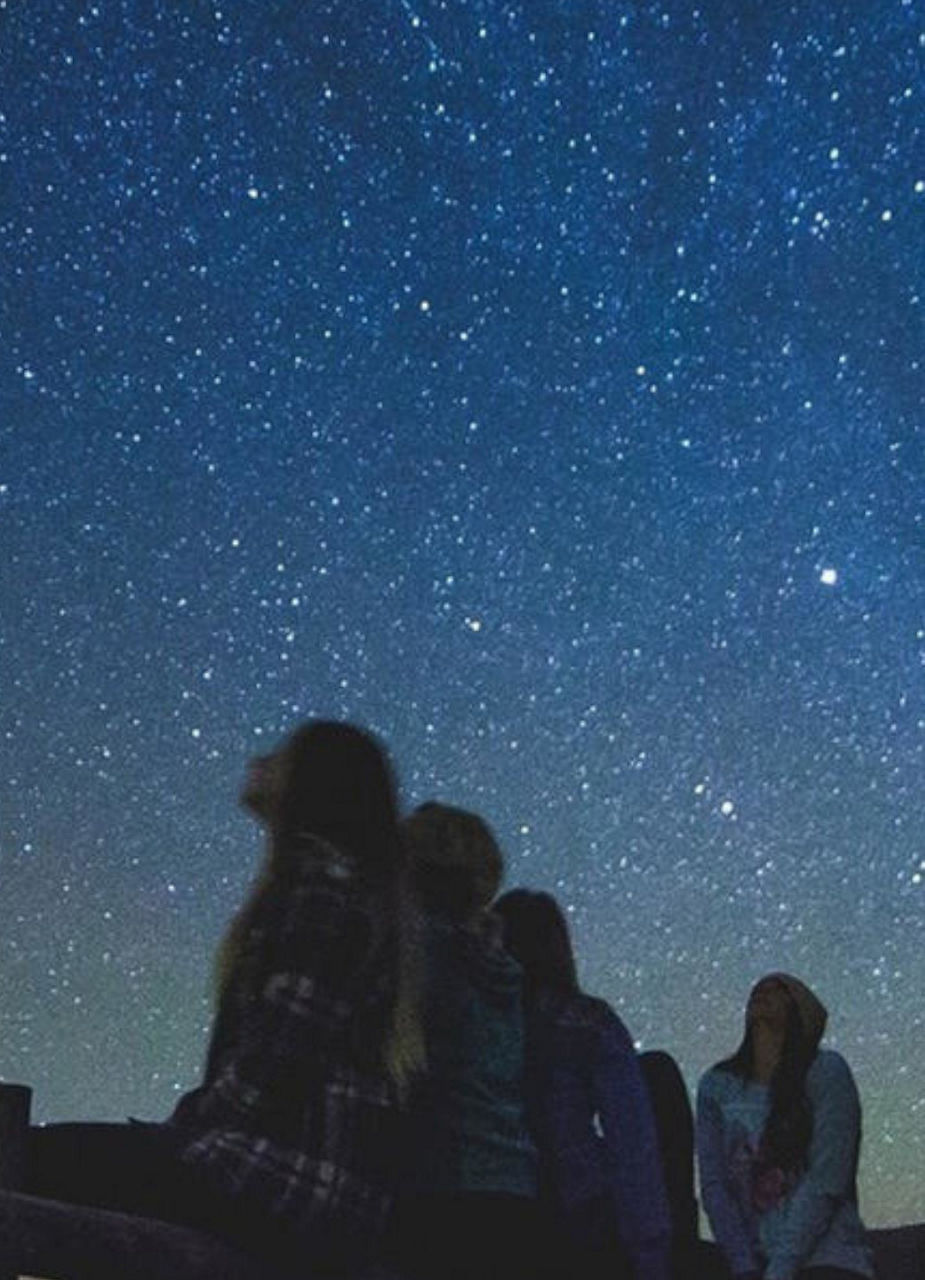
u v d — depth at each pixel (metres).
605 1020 3.60
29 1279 2.54
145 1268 2.62
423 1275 3.03
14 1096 2.83
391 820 2.93
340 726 2.96
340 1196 2.70
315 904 2.79
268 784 2.93
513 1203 3.08
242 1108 2.70
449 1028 3.10
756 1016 4.71
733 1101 4.72
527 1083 3.55
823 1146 4.60
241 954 2.79
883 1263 4.92
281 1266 2.72
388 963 2.82
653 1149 3.53
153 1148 2.79
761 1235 4.62
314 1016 2.74
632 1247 3.49
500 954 3.18
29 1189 2.81
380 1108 2.77
